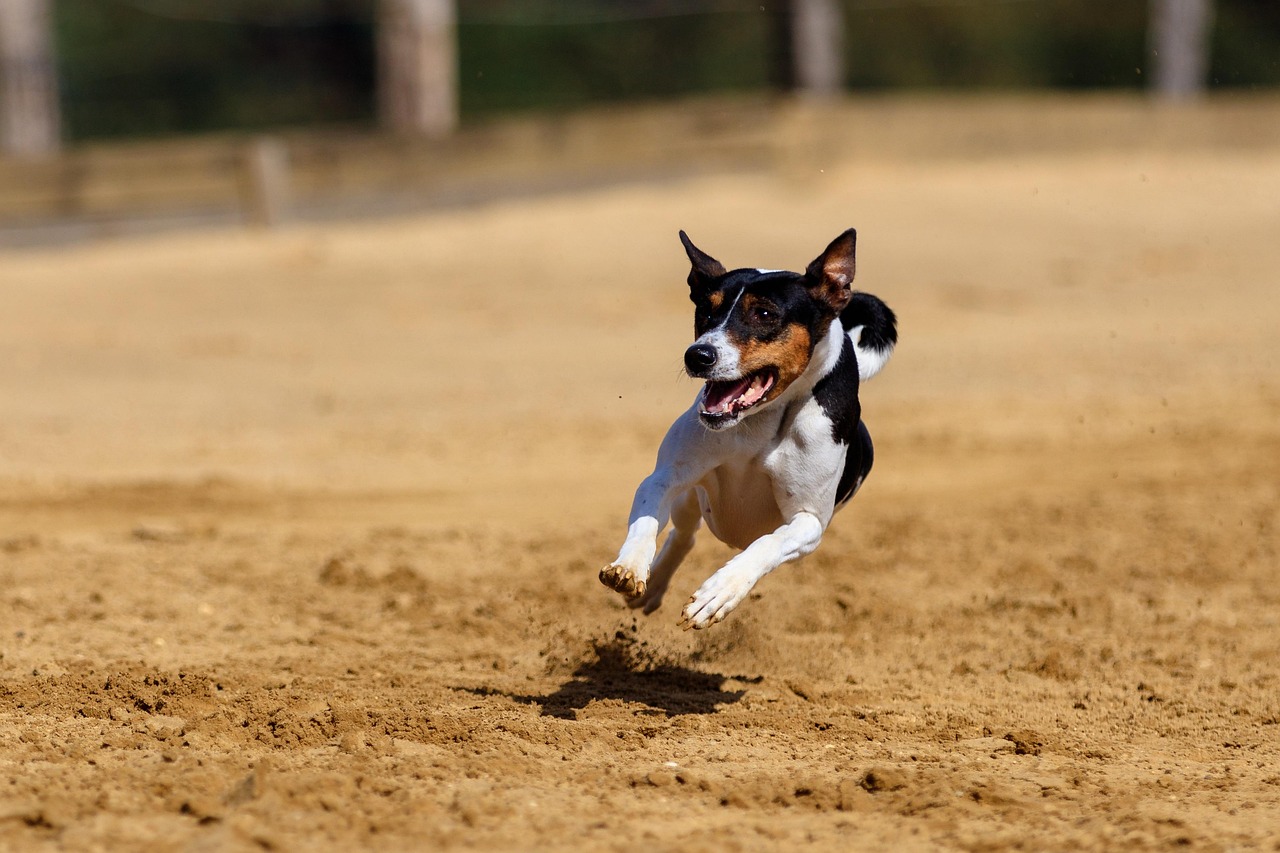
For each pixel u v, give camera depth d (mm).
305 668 8984
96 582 11055
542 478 15047
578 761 7238
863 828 6359
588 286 25469
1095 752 7652
